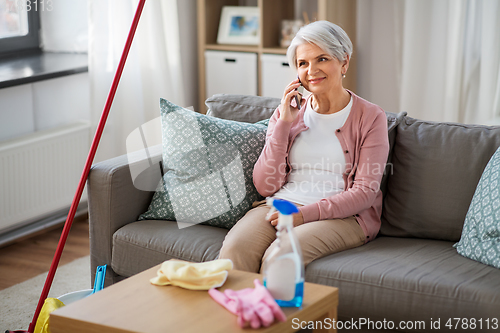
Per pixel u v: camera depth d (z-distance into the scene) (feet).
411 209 6.62
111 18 10.83
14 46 11.43
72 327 4.33
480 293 5.03
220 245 6.33
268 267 4.42
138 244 6.56
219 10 13.20
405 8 11.40
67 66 10.80
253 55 12.33
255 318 4.07
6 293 8.19
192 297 4.58
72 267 9.15
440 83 11.42
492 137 6.48
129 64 11.34
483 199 5.88
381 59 12.58
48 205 10.43
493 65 10.61
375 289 5.38
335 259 5.83
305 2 12.84
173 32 12.11
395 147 6.95
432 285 5.20
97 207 6.82
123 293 4.69
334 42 6.36
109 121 11.27
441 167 6.55
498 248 5.53
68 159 10.66
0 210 9.57
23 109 10.41
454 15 10.81
